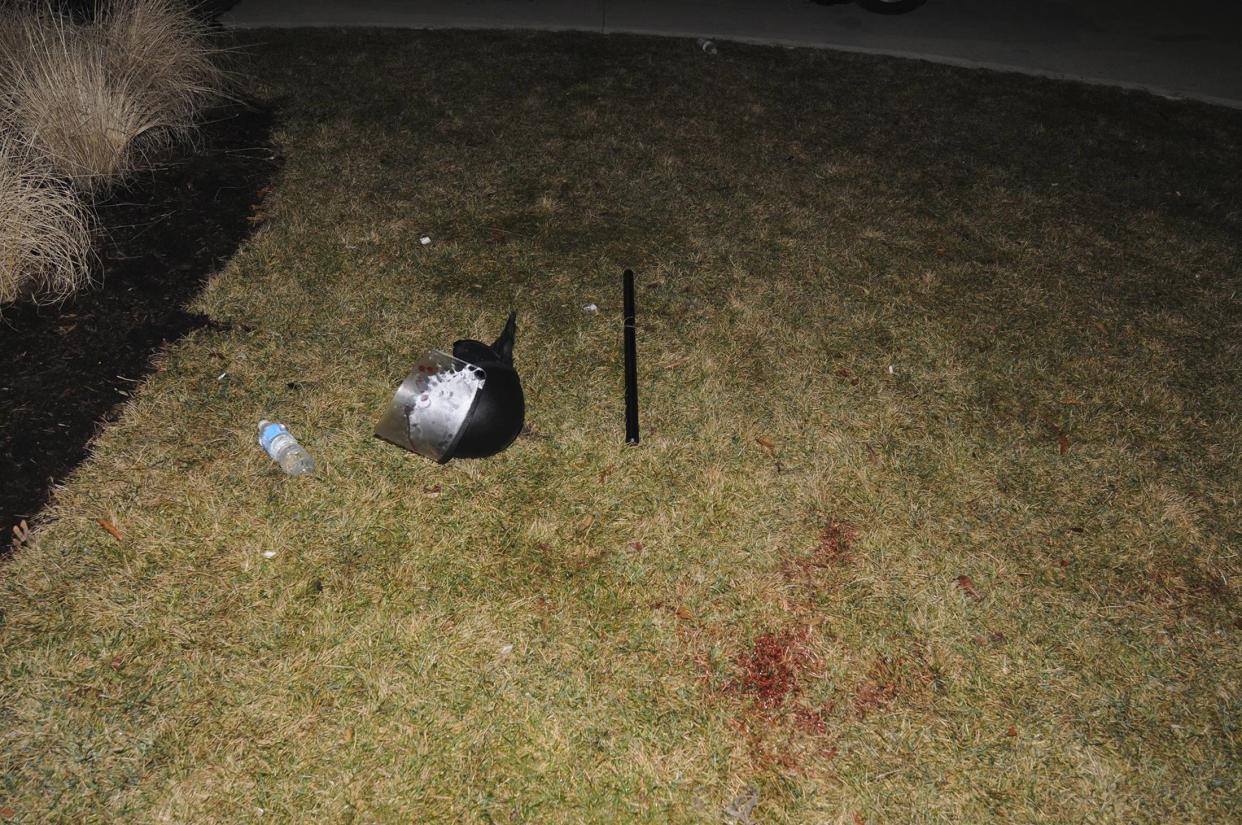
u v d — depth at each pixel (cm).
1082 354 399
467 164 522
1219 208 528
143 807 220
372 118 568
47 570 274
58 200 392
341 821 221
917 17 817
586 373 370
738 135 580
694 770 237
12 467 305
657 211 489
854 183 531
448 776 232
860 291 432
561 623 271
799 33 764
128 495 301
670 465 328
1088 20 827
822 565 295
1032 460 340
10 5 524
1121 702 258
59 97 444
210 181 482
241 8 728
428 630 266
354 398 349
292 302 396
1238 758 246
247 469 314
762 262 450
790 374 375
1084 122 629
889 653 269
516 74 647
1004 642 273
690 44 725
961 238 482
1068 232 494
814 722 249
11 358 350
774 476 326
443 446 298
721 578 288
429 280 419
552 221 473
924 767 240
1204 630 280
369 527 297
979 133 604
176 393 343
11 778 223
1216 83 702
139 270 407
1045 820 231
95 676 247
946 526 311
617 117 593
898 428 351
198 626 262
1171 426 361
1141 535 311
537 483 318
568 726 245
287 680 250
